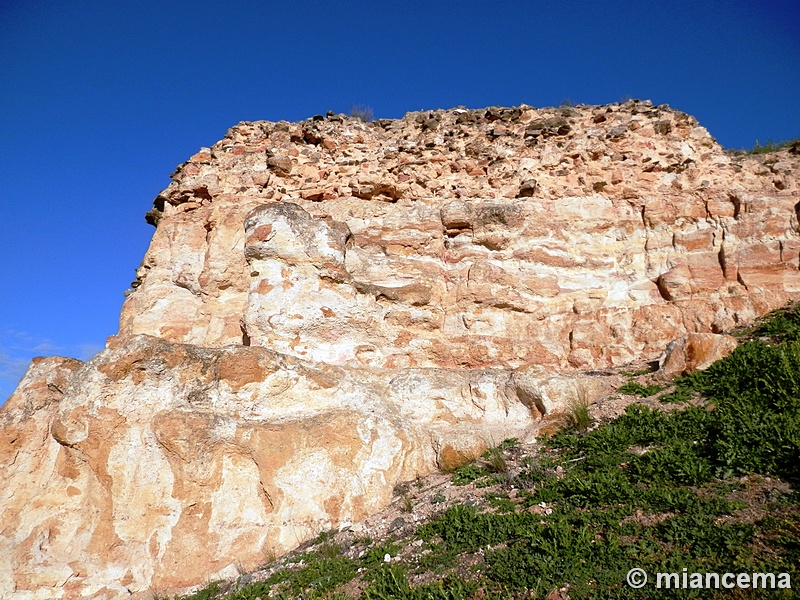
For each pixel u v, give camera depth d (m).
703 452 6.64
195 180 13.55
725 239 11.12
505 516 6.29
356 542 7.17
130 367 8.21
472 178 13.08
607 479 6.43
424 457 8.84
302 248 10.58
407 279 11.42
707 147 13.49
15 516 8.73
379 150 14.50
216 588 7.14
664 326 10.59
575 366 10.60
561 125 13.74
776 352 7.97
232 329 11.69
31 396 9.55
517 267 11.51
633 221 11.75
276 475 8.11
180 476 7.89
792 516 5.23
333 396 8.97
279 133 14.88
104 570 7.68
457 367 10.74
